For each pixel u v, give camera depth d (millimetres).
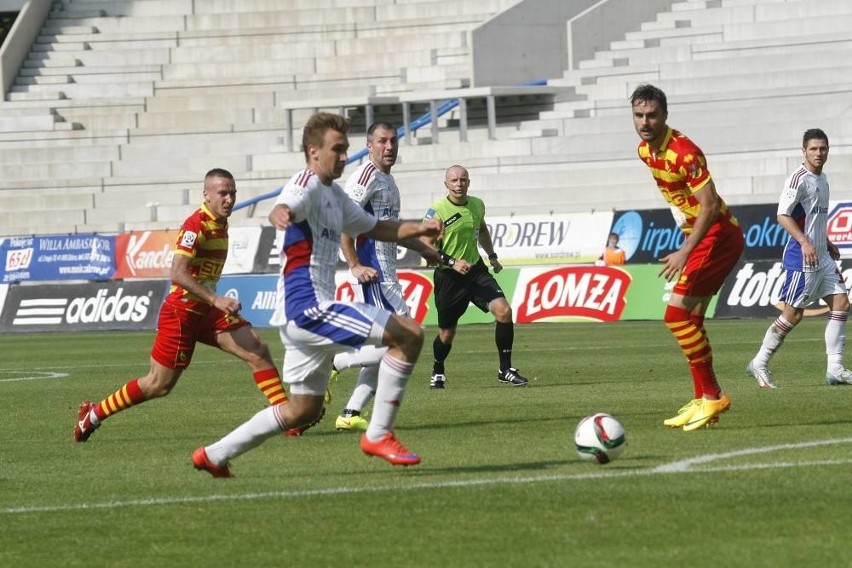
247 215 100375
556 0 102375
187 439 28047
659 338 57969
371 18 114000
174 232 81375
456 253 38500
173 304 27312
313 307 20141
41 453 26141
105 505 19312
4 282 84812
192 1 119250
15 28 116500
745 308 66688
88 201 103562
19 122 112000
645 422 27766
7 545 16844
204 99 110938
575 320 70562
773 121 87938
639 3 103062
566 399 33750
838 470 20109
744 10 98688
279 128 107500
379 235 21469
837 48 92375
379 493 19453
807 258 33406
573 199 87375
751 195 81000
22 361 55969
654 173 26500
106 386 42719
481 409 31938
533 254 73625
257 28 116375
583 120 94500
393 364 20516
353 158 96125
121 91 114250
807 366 41719
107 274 82688
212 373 46969
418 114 104812
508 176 91062
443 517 17578
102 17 119875
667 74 96188
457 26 110875
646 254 70562
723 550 15227
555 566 14781
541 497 18672
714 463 21109
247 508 18672
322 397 20906
